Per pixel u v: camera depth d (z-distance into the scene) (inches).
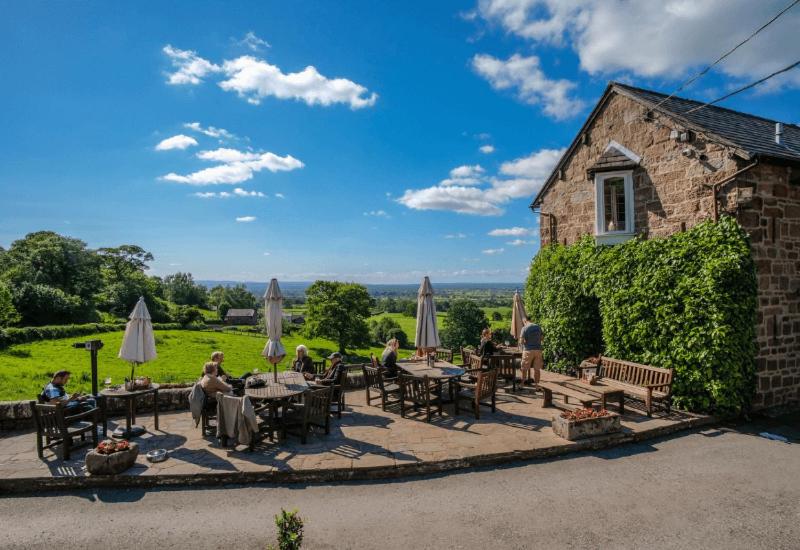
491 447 285.7
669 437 320.2
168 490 244.4
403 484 248.7
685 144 424.2
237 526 206.7
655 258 412.5
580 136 558.6
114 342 1670.8
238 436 281.0
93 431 294.8
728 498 227.9
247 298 4379.9
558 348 538.3
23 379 1013.2
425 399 349.4
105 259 3211.1
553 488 241.0
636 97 475.5
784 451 292.2
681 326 381.1
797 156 402.0
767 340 378.3
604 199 510.0
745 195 369.4
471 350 504.4
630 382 398.3
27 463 267.9
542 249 611.5
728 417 361.1
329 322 2059.5
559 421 307.4
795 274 398.6
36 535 201.0
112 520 213.5
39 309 1987.0
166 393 388.5
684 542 189.8
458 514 215.2
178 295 3878.0
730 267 354.6
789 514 212.1
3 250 2566.4
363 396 435.8
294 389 321.7
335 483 251.1
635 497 229.8
